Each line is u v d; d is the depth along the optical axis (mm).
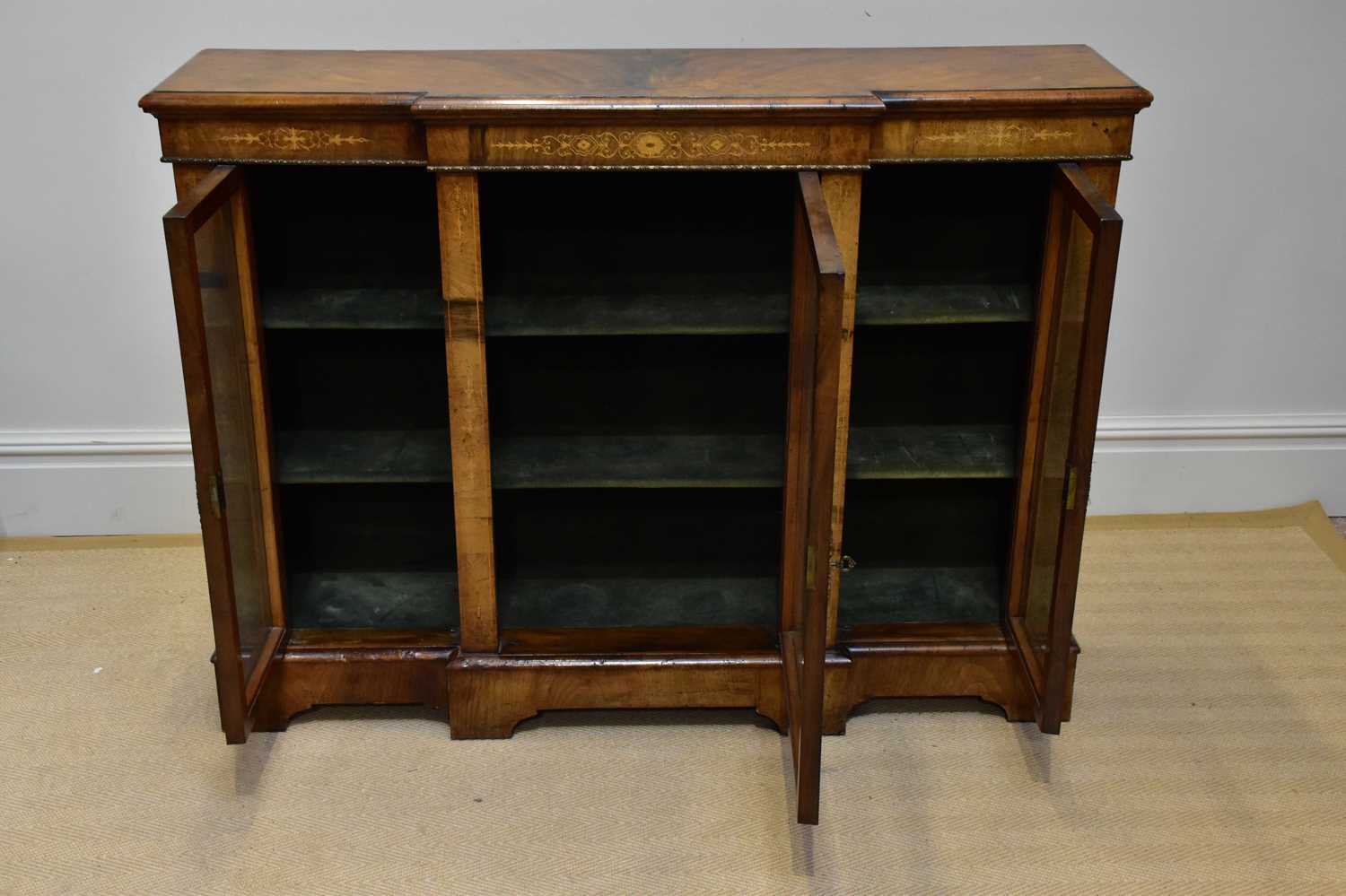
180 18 3006
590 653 2604
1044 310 2443
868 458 2588
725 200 2514
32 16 2961
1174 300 3332
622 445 2629
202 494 2150
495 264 2549
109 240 3160
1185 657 2918
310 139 2271
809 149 2246
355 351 2646
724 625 2695
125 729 2656
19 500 3379
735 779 2520
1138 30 3094
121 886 2227
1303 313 3348
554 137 2221
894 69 2469
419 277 2562
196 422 2104
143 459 3369
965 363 2674
